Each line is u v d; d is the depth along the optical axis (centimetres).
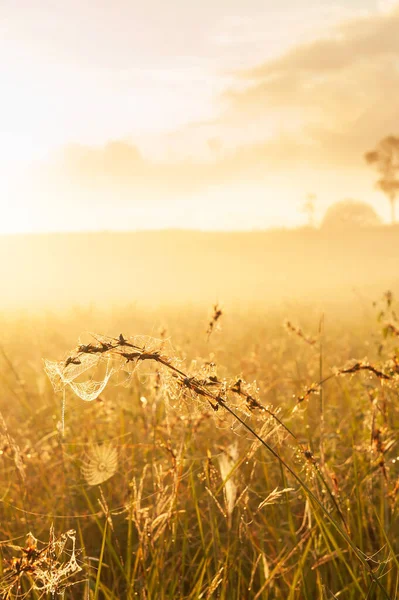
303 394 257
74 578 261
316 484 245
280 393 473
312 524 271
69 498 331
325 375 499
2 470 344
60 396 489
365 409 338
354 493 289
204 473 256
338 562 271
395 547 271
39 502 335
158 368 157
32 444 406
